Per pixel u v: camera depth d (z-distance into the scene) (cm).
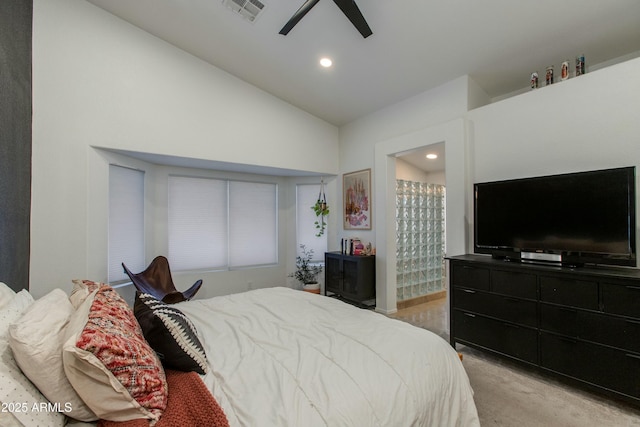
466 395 138
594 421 170
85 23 273
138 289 292
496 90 336
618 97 213
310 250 498
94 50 278
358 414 98
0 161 183
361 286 390
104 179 293
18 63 211
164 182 394
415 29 257
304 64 331
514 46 259
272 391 106
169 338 119
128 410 91
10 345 85
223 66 353
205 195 430
